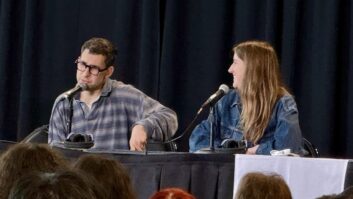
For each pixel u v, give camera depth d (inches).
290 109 253.3
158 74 343.3
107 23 355.3
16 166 128.7
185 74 344.2
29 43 355.3
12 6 360.2
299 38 331.3
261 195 140.0
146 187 199.8
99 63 285.6
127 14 347.9
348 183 194.1
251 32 336.5
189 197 132.7
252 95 255.0
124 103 289.6
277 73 259.4
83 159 137.5
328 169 195.6
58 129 281.0
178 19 343.0
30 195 90.8
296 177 196.4
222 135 261.4
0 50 359.6
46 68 358.9
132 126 280.5
